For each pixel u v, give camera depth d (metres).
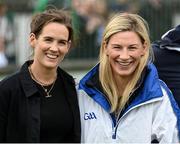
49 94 4.59
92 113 4.74
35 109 4.52
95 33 9.67
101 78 4.71
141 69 4.68
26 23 9.52
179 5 9.89
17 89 4.54
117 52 4.64
